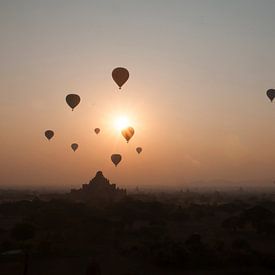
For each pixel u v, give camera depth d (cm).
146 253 4506
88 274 3325
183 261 4078
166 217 9612
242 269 3984
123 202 10769
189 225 8494
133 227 7662
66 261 4197
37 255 4397
